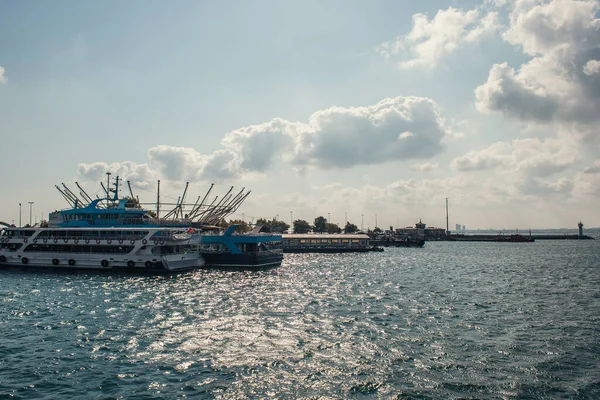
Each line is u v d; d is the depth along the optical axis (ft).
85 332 153.17
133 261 329.52
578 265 421.18
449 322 169.68
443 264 428.15
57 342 141.69
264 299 216.33
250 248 368.89
